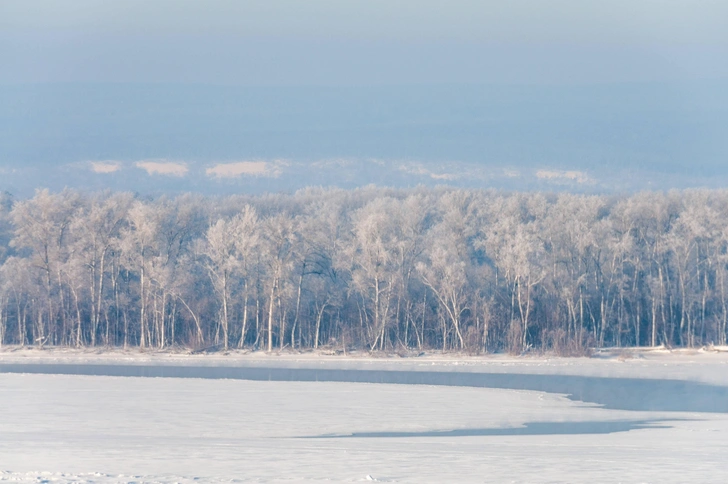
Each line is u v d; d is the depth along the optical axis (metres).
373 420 125.44
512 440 105.44
